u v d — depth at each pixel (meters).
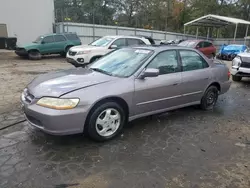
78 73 4.09
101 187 2.63
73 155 3.25
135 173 2.90
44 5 21.84
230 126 4.50
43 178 2.74
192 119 4.78
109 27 23.41
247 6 44.09
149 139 3.82
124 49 4.79
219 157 3.35
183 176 2.88
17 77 8.76
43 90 3.40
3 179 2.70
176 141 3.79
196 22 27.88
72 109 3.23
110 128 3.70
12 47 19.72
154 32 27.00
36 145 3.48
